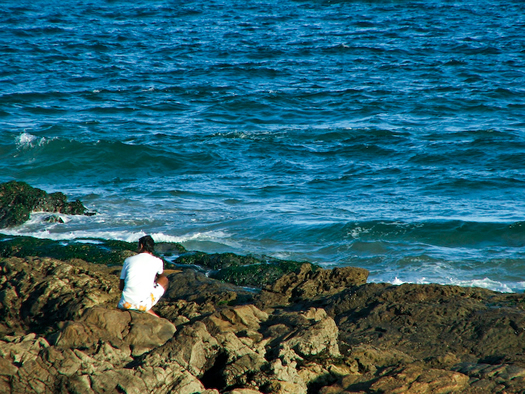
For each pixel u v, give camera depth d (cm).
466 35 18725
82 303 2886
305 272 3691
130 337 2248
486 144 9469
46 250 4822
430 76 14212
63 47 16550
